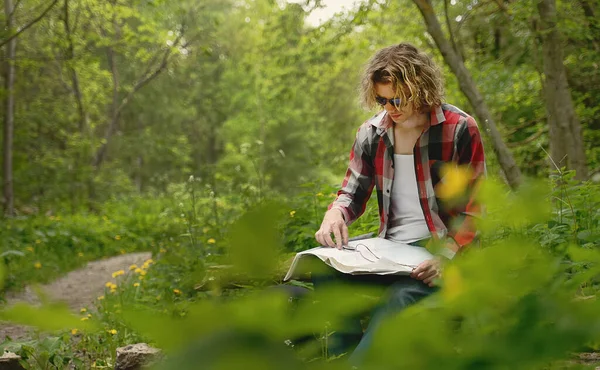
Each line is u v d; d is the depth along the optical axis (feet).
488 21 29.78
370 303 1.21
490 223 1.40
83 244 40.06
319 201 16.08
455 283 1.20
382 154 8.43
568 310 1.08
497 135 20.22
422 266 6.95
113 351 11.95
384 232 8.45
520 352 1.03
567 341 1.03
